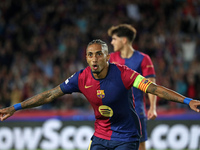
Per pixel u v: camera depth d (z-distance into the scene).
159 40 46.72
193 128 28.20
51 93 14.44
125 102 14.09
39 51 45.84
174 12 51.41
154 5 51.88
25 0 52.12
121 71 13.88
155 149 28.28
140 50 45.62
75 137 28.97
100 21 49.97
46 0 52.31
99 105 14.23
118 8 51.22
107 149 14.61
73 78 14.33
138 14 51.41
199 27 49.62
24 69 43.06
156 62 42.38
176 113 28.56
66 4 51.88
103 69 13.80
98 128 14.83
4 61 44.12
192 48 45.88
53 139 29.09
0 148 29.27
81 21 49.66
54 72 41.75
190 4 51.84
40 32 48.75
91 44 13.62
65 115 29.47
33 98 14.37
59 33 48.25
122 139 14.34
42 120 29.34
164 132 28.38
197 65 41.28
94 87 13.98
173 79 39.78
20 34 48.62
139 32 48.41
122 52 19.66
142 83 13.57
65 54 44.19
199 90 38.94
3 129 29.31
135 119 14.52
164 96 13.20
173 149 28.20
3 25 49.53
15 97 39.50
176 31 48.78
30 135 29.22
